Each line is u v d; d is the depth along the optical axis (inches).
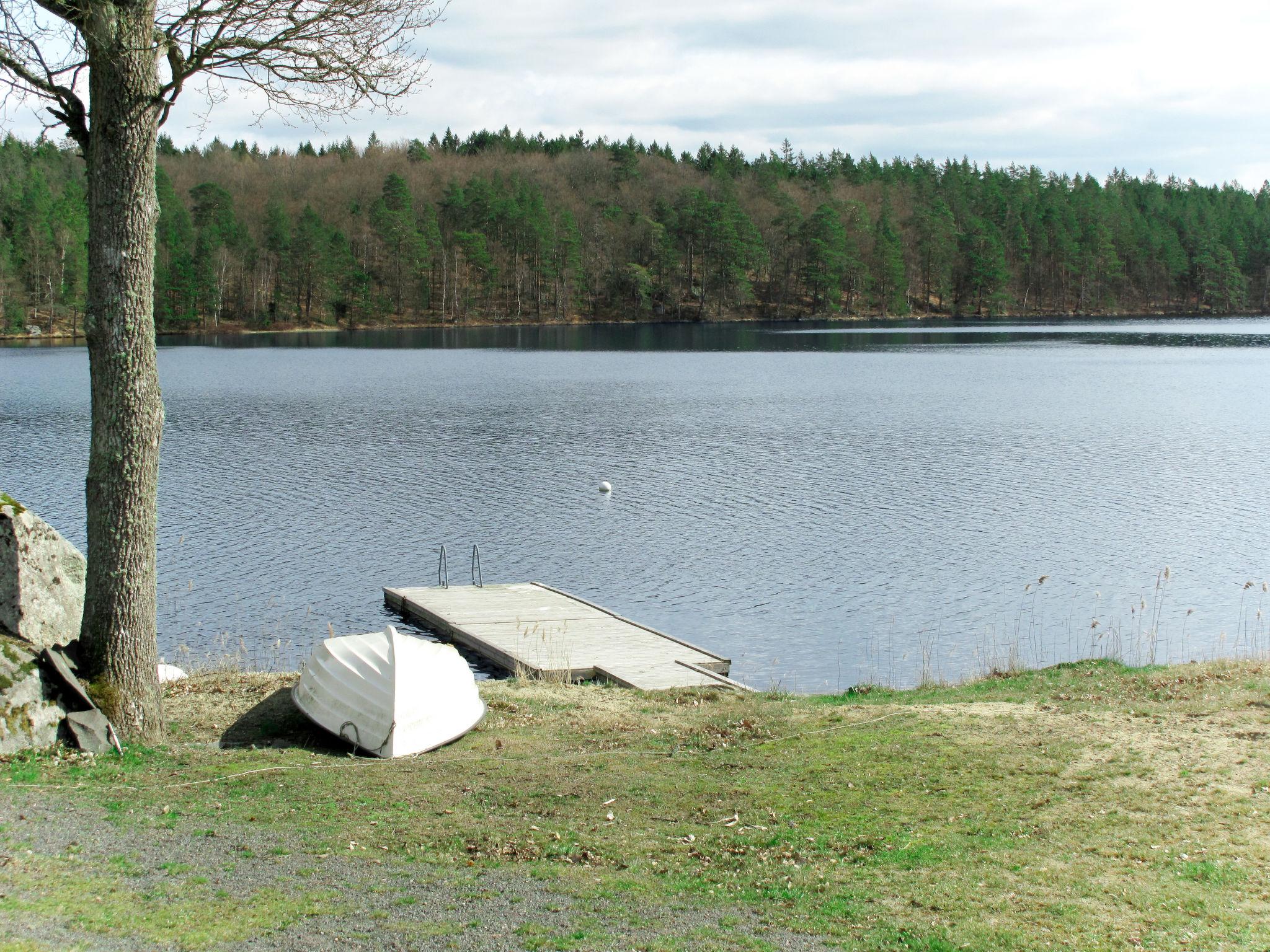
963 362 2859.3
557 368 2770.7
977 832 289.1
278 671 570.9
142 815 297.4
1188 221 6013.8
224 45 366.3
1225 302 5920.3
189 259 4180.6
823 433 1577.3
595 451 1413.6
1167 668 490.0
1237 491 1123.3
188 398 2041.1
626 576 828.6
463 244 4658.0
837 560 873.5
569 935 227.6
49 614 379.9
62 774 329.1
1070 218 5757.9
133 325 361.7
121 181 358.0
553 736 395.5
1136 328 4662.9
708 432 1588.3
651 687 518.6
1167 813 295.1
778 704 455.8
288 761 357.7
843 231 5078.7
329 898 245.1
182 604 746.2
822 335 4151.1
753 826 299.6
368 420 1713.8
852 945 225.0
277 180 5649.6
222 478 1210.0
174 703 424.8
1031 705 415.5
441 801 319.9
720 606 753.0
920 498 1112.8
